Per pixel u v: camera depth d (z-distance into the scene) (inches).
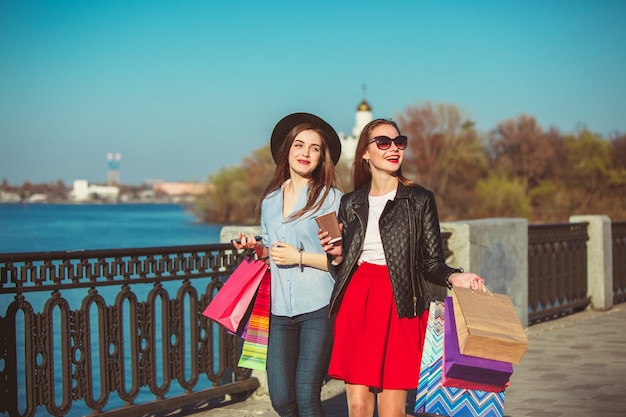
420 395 161.6
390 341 166.9
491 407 156.7
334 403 258.4
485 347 149.9
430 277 169.8
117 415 214.4
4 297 754.2
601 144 3592.5
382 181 173.5
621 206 3494.1
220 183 3932.1
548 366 305.1
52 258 199.6
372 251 169.9
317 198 176.2
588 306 460.4
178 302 234.8
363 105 5984.3
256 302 177.3
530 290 403.2
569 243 442.6
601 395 258.8
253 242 177.2
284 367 173.3
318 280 173.0
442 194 3508.9
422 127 3513.8
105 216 6240.2
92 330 477.7
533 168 3725.4
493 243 360.5
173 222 4392.2
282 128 187.2
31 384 195.5
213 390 245.4
